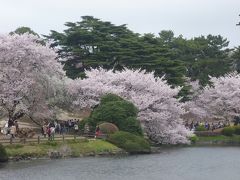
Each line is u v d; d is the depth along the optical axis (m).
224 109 93.88
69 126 63.69
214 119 99.00
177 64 81.06
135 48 79.81
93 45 81.38
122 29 88.38
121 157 49.78
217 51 106.19
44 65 61.16
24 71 59.88
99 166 42.56
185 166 44.84
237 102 91.38
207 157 52.84
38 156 46.12
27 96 60.28
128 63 78.56
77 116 76.31
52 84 62.72
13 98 57.34
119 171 40.16
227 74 102.06
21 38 59.72
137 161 46.94
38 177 35.94
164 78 78.56
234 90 92.94
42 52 60.47
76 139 52.09
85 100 66.06
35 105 61.59
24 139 47.72
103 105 60.16
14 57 58.97
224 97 92.69
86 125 59.59
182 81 80.12
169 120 69.88
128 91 67.88
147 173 39.69
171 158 50.72
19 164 42.12
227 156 54.38
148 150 55.59
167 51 84.31
